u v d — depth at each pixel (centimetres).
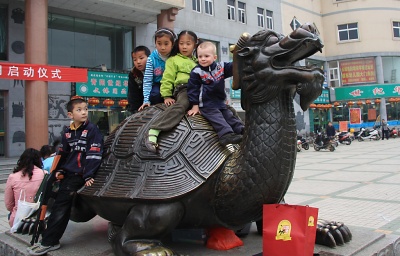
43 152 602
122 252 241
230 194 241
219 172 248
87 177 282
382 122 2259
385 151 1492
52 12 1286
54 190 331
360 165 1074
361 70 2439
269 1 2086
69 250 288
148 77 327
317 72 230
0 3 1188
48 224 292
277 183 239
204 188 244
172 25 1370
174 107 272
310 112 2336
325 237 276
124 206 256
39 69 1009
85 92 1302
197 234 287
